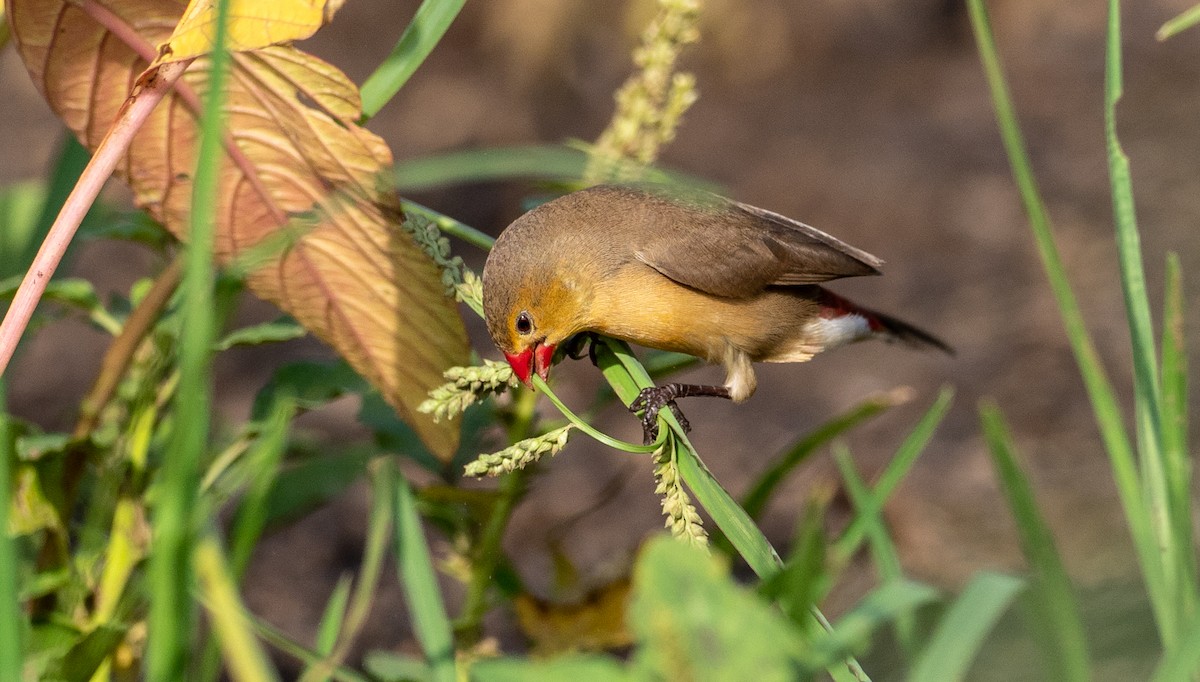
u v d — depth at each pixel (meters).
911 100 24.08
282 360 15.84
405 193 19.75
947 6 26.84
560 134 21.19
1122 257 5.68
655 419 8.00
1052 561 4.62
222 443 8.33
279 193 6.06
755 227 8.56
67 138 7.95
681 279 8.06
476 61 22.62
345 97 5.63
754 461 14.84
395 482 5.26
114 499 6.74
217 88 3.62
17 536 6.29
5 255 8.94
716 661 2.89
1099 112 23.89
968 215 20.61
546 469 7.37
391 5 23.02
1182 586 4.95
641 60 7.57
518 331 7.84
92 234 7.18
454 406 5.79
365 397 7.60
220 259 6.32
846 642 3.75
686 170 21.75
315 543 13.00
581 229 7.96
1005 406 15.71
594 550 12.79
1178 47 26.30
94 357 15.37
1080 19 27.38
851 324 9.40
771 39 25.05
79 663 6.03
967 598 3.95
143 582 6.22
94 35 5.71
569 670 2.96
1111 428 5.35
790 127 23.14
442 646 4.83
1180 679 3.87
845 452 6.14
